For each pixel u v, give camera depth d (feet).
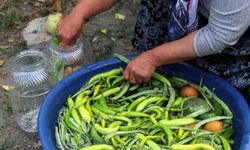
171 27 4.36
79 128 4.23
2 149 4.93
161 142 4.07
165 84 4.55
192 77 4.63
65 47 5.33
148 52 4.27
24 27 6.40
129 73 4.42
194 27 4.27
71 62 5.55
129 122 4.20
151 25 4.92
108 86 4.57
